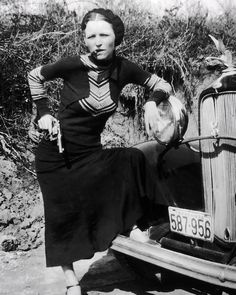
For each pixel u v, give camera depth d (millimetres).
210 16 8359
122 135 6645
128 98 6734
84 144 3508
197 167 4035
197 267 3154
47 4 6652
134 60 6867
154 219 3812
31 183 5668
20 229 4977
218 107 3322
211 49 7488
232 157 3357
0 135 5848
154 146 4074
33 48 6141
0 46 5914
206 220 3336
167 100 3623
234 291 3580
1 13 6297
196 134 7145
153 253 3322
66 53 6316
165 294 4000
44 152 3531
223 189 3387
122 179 3539
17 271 4363
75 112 3438
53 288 4074
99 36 3328
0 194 5301
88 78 3402
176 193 3871
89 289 4082
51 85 6164
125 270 4312
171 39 7262
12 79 6031
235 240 3428
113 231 3504
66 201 3539
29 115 6121
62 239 3576
